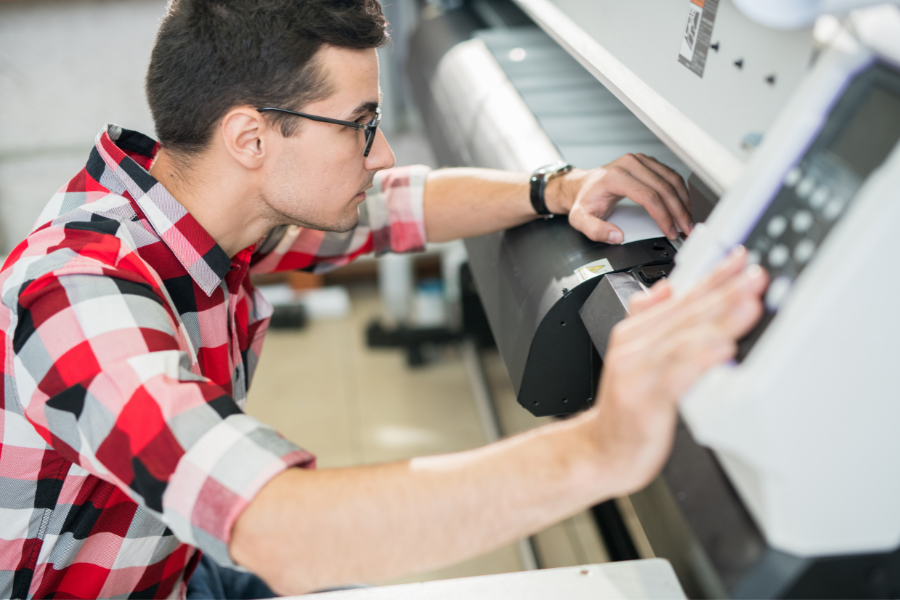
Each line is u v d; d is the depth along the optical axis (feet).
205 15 2.49
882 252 1.38
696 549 1.88
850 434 1.51
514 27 6.05
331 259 3.86
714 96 2.13
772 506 1.62
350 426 7.57
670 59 2.40
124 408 2.04
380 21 2.65
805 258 1.58
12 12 7.23
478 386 7.55
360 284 9.86
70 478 2.60
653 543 2.30
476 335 7.11
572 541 5.59
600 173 2.99
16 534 2.62
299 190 2.81
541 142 3.91
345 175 2.82
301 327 9.09
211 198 2.83
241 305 3.43
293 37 2.47
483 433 7.43
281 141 2.67
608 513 4.83
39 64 7.51
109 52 7.57
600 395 1.69
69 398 2.13
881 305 1.41
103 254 2.39
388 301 8.66
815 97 1.66
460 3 7.09
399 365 8.45
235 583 3.59
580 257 2.81
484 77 5.06
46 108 7.74
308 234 3.73
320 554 1.86
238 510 1.90
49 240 2.45
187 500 1.96
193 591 3.43
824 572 1.66
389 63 8.36
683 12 2.29
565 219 3.23
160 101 2.64
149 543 2.90
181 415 2.00
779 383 1.46
